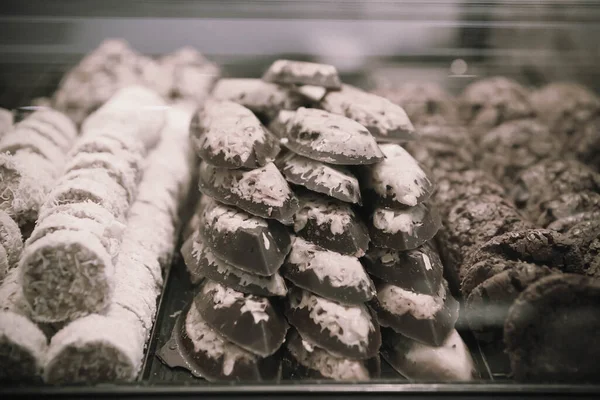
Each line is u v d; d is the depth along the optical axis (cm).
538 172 63
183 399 44
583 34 73
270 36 76
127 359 44
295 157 51
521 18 71
